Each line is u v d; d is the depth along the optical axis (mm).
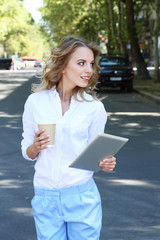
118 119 12406
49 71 2486
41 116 2494
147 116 13195
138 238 4125
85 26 47844
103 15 44438
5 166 6828
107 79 22234
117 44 36062
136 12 33125
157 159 7270
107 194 5434
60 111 2484
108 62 22828
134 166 6805
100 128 2570
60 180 2477
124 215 4711
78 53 2436
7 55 103562
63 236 2527
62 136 2465
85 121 2498
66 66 2475
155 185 5816
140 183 5906
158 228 4367
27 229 4340
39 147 2383
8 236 4176
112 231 4281
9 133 9727
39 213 2514
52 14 60406
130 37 30344
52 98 2496
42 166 2496
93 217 2508
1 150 7945
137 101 18203
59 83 2543
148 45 64812
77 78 2447
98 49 2514
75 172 2477
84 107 2496
